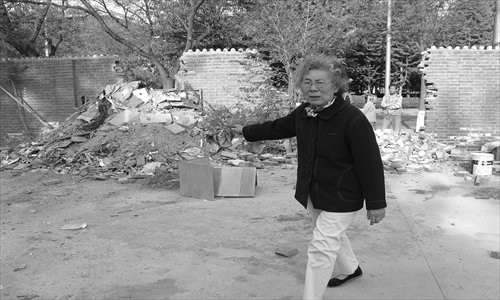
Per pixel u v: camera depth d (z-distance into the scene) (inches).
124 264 170.1
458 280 149.8
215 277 156.5
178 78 506.0
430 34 759.1
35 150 413.7
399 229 205.2
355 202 116.0
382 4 693.3
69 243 195.5
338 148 113.0
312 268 117.0
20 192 303.4
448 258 169.6
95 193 294.5
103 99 452.4
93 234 207.2
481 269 158.7
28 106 547.8
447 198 261.7
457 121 435.5
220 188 274.1
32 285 153.4
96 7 671.1
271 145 412.8
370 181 111.2
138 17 695.7
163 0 656.4
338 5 502.0
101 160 377.1
